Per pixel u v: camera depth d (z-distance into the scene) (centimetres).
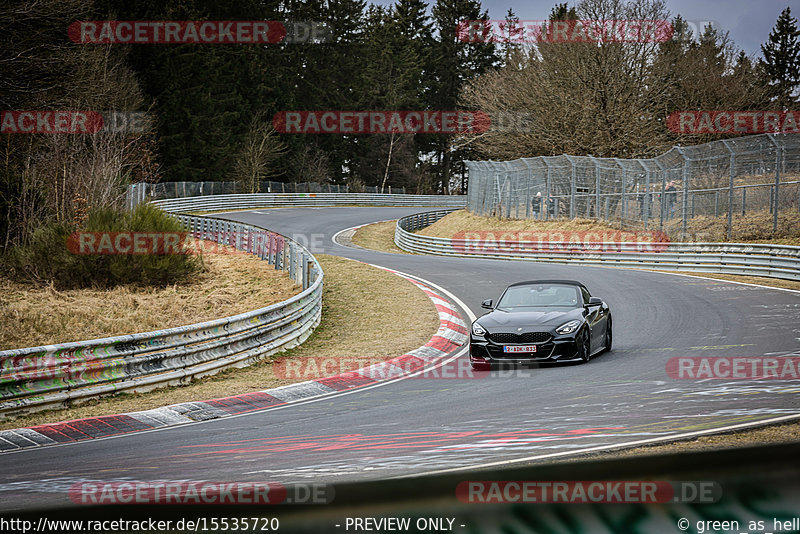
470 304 6475
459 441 2073
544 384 3231
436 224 16438
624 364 3638
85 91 10706
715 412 2288
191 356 4134
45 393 3369
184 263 8250
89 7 10050
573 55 14275
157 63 19588
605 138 13738
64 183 9444
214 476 1722
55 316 6309
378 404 3050
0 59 8312
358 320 5981
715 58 16825
